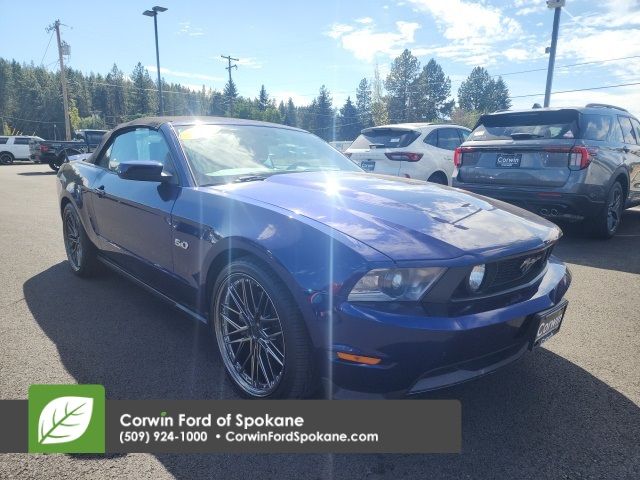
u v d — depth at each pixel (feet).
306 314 6.17
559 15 59.26
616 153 18.10
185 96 355.77
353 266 5.89
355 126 283.79
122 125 12.24
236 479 5.84
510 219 7.76
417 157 23.52
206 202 8.15
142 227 9.76
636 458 6.23
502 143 17.99
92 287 13.00
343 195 7.95
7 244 18.29
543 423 6.98
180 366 8.58
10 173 61.21
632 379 8.22
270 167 10.22
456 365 6.18
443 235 6.54
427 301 5.93
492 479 5.86
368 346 5.81
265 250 6.67
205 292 8.27
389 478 5.88
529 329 6.82
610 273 14.37
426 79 255.50
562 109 17.17
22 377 8.07
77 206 12.89
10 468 5.96
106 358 8.83
